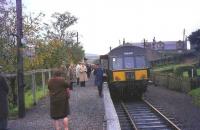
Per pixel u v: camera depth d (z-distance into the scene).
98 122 15.17
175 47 124.88
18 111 16.55
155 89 39.97
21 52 16.59
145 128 17.55
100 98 24.14
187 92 33.41
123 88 28.25
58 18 50.84
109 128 13.05
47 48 28.47
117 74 28.22
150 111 22.97
